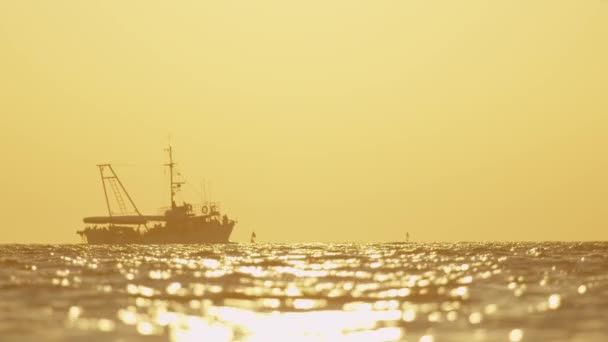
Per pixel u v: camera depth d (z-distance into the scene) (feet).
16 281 505.25
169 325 323.37
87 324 321.11
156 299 414.00
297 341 295.69
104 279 533.14
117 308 372.38
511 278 537.24
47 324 319.47
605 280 510.17
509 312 354.33
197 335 302.25
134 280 529.45
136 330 308.81
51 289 452.35
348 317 353.51
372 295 439.22
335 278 561.02
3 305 376.48
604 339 287.89
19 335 295.28
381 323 333.01
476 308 372.58
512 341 286.87
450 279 536.83
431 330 312.50
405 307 386.32
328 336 305.94
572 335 295.69
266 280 541.34
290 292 454.40
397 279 545.03
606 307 363.97
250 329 319.68
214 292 450.71
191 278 552.82
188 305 392.47
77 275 571.28
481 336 297.12
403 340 294.66
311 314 364.58
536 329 308.81
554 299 398.42
